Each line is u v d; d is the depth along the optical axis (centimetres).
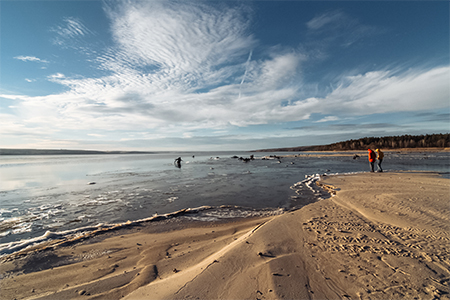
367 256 376
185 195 1187
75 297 332
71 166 3778
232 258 383
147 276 387
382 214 642
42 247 550
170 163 4347
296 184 1468
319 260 369
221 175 2066
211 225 707
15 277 409
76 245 560
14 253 515
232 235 602
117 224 726
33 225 741
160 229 675
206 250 498
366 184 1213
